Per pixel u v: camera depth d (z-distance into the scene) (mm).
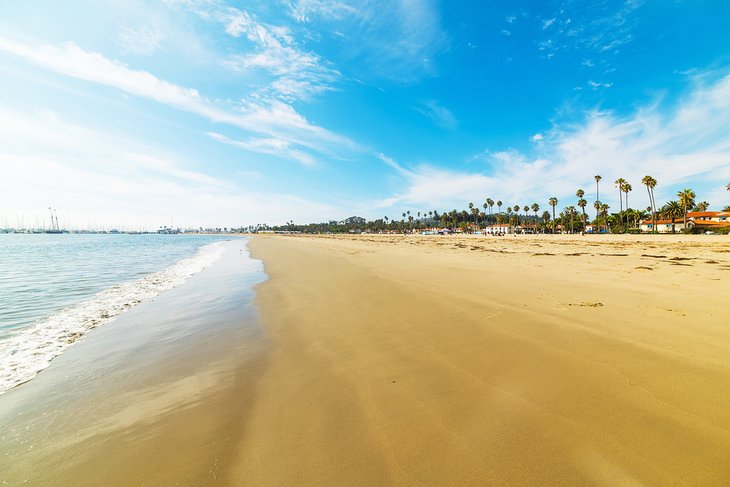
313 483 2691
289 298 10398
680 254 23438
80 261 26547
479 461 2820
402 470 2770
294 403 4027
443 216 176625
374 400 3945
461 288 10148
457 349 5371
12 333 7453
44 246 54188
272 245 53844
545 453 2871
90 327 7891
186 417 3875
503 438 3102
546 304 7871
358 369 4871
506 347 5320
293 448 3152
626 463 2699
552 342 5406
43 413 4105
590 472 2631
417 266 16422
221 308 9641
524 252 27000
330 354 5559
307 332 6848
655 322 6242
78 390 4719
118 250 43156
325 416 3680
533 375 4320
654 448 2846
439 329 6402
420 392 4070
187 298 11203
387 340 5992
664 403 3506
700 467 2602
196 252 39312
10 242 73375
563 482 2547
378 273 14281
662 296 8500
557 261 18578
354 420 3557
